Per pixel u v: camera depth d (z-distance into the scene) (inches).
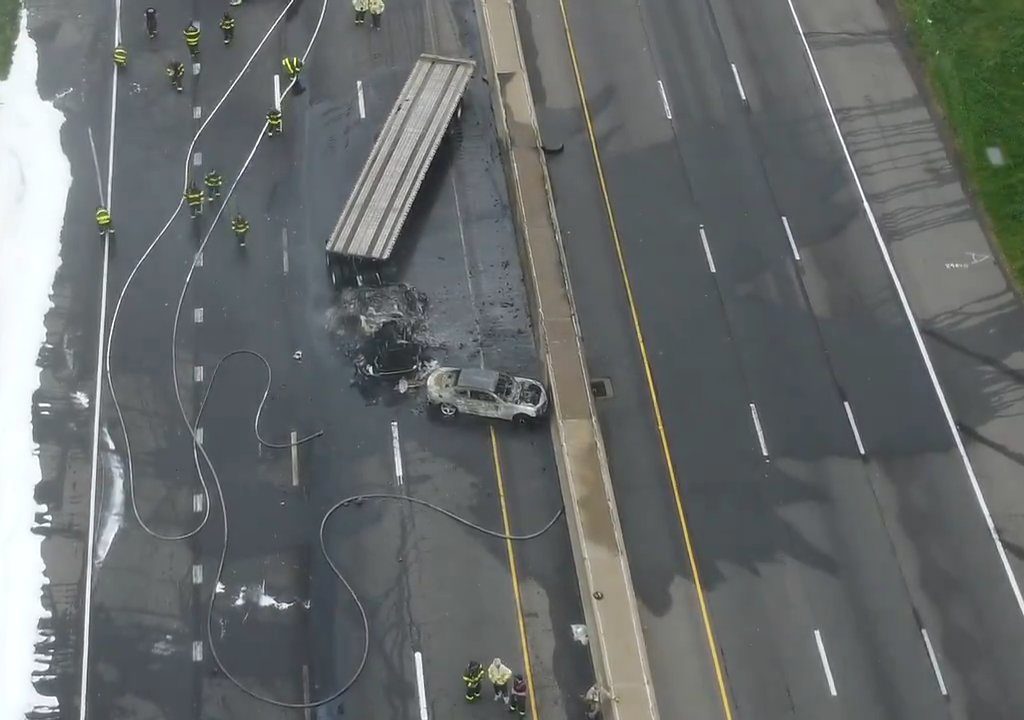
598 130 1852.9
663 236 1732.3
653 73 1931.6
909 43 1991.9
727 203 1775.3
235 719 1302.9
